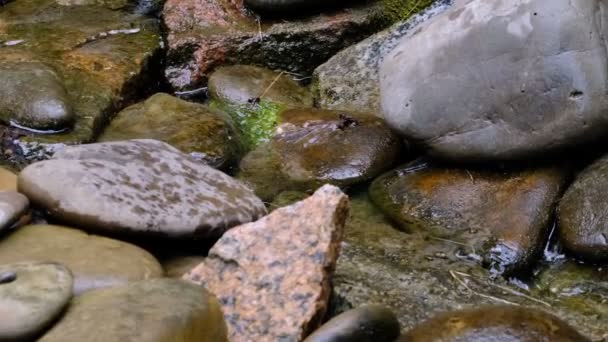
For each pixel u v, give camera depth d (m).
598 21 1.42
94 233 1.32
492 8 1.46
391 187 1.49
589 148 1.44
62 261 1.26
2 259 1.26
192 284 1.20
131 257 1.28
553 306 1.34
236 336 1.24
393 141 1.55
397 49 1.54
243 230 1.29
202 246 1.36
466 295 1.34
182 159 1.42
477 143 1.46
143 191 1.36
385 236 1.43
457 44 1.47
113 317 1.16
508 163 1.45
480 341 1.16
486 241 1.41
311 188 1.52
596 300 1.35
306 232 1.27
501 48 1.45
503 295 1.35
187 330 1.16
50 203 1.32
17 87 1.58
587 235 1.38
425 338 1.18
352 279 1.35
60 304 1.18
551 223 1.41
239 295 1.26
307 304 1.24
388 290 1.34
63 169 1.34
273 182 1.53
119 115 1.62
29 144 1.53
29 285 1.19
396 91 1.50
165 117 1.59
